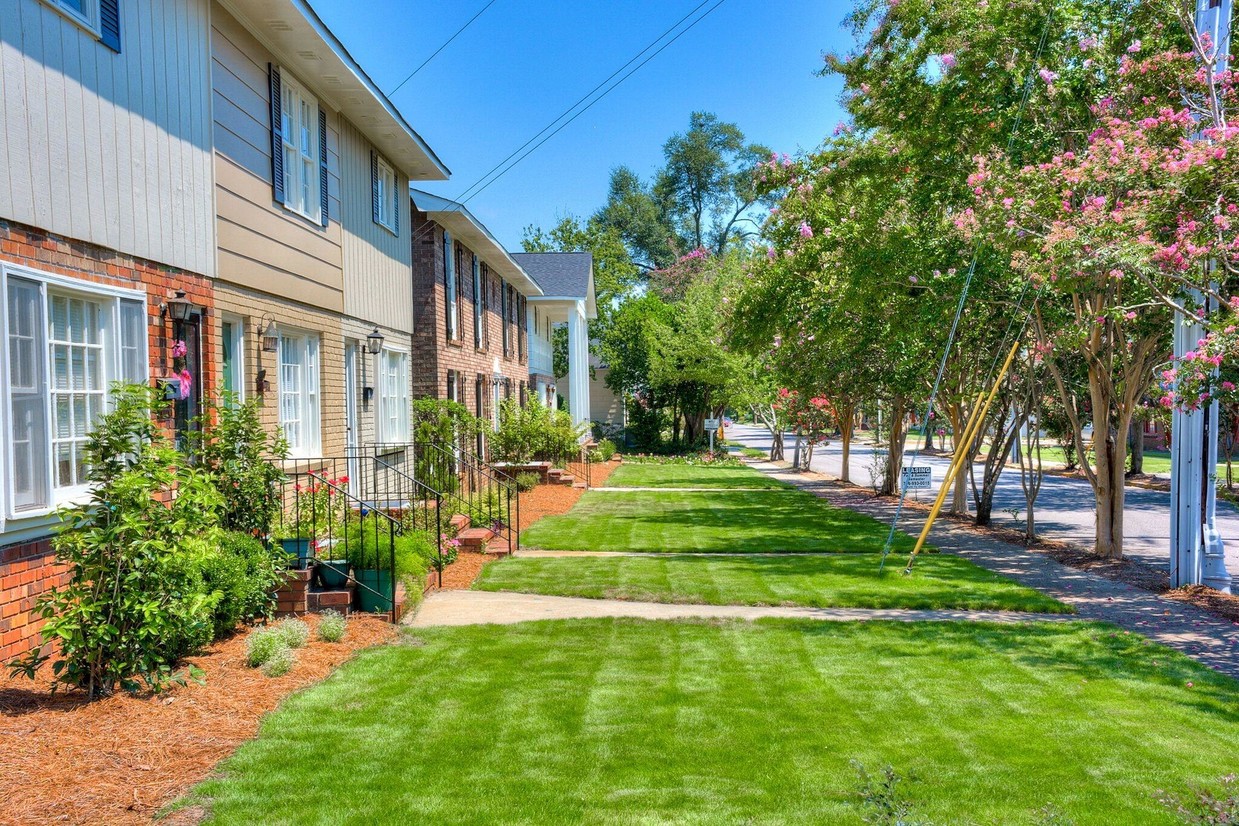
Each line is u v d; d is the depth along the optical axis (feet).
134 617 19.43
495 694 21.29
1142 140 32.63
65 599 19.08
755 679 23.06
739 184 227.61
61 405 22.25
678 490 82.58
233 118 31.78
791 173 56.39
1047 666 24.72
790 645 26.66
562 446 84.94
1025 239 35.55
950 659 25.35
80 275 22.61
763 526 55.62
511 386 91.45
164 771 16.06
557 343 170.71
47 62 21.38
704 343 131.75
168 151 27.17
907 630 28.78
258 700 19.92
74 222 22.36
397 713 19.66
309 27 33.68
